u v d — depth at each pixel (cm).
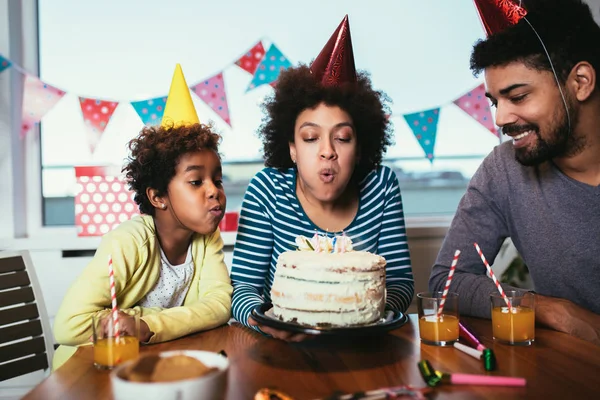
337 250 114
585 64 119
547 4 120
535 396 79
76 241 213
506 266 225
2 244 213
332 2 236
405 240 149
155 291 137
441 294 112
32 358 148
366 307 101
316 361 96
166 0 230
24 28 223
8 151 220
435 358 97
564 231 137
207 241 143
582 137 127
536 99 121
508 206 147
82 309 117
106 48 229
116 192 213
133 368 69
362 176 151
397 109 243
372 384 85
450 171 249
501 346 104
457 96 243
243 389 83
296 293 102
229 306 127
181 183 129
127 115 231
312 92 132
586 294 139
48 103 217
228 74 234
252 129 236
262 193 147
